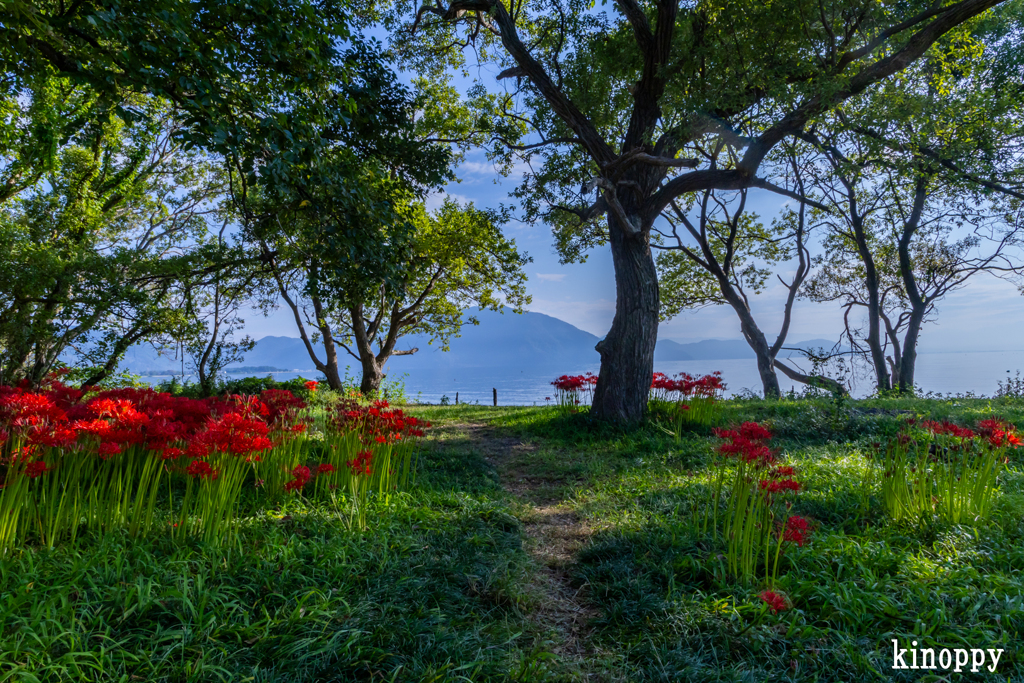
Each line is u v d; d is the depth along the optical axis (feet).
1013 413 35.37
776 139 33.14
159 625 8.85
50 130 34.09
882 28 32.86
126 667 8.09
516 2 43.32
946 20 29.48
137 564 10.83
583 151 46.32
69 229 53.93
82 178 56.39
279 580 10.94
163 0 21.11
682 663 9.20
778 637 9.77
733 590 11.52
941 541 13.99
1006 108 40.19
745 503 13.11
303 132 26.66
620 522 16.84
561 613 11.68
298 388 63.46
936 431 19.25
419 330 88.48
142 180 63.10
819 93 30.27
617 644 10.13
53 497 12.45
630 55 38.81
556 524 18.15
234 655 8.51
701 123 34.73
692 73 35.19
